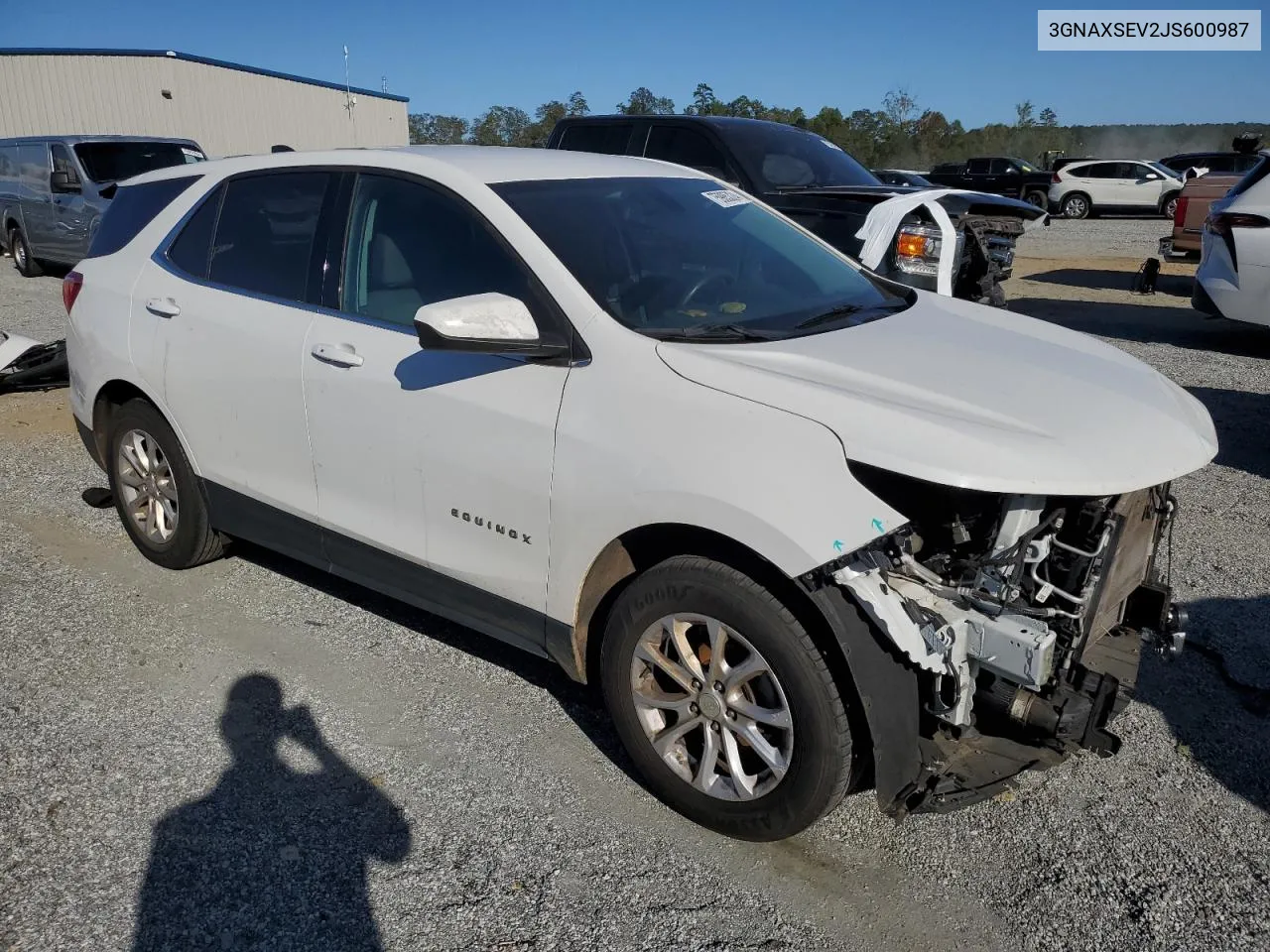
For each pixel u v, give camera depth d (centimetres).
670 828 296
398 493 339
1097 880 276
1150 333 1023
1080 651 279
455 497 321
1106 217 2869
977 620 256
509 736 339
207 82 3045
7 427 681
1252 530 509
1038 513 257
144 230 443
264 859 281
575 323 298
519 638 326
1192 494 561
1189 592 441
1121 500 274
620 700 301
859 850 288
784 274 364
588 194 350
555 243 316
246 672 377
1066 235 2191
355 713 351
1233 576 457
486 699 362
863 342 311
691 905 266
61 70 2852
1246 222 825
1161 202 2764
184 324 405
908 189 772
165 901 265
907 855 286
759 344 297
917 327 336
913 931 259
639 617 289
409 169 351
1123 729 345
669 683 300
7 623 411
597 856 284
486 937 256
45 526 512
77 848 284
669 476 268
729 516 257
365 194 361
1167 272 1523
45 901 264
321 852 284
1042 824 299
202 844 286
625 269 320
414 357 328
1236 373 835
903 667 257
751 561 270
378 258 351
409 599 357
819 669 256
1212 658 388
